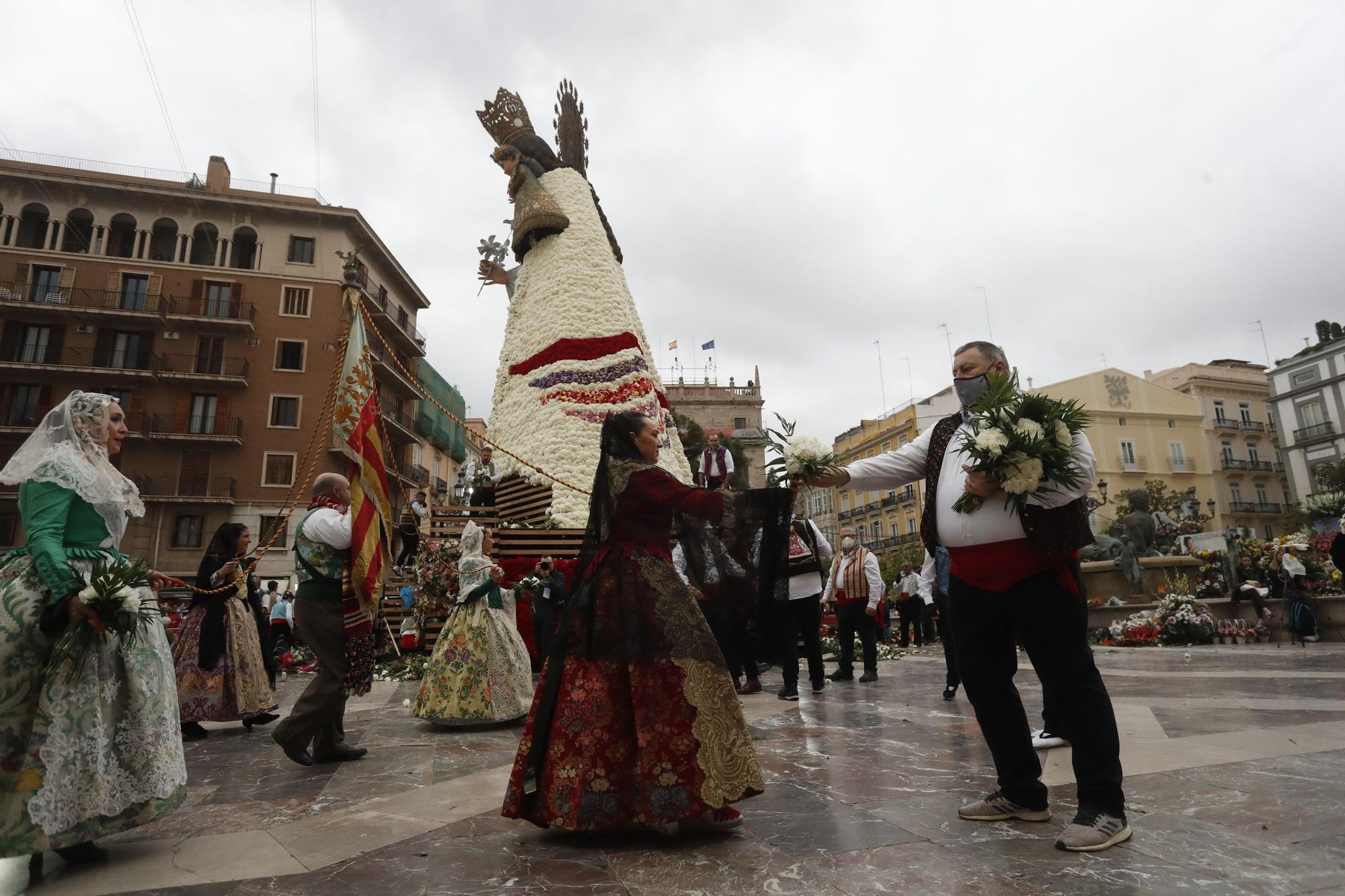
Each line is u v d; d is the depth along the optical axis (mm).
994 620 2941
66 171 34219
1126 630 13336
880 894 2170
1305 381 46344
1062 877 2256
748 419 52312
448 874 2475
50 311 32500
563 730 2842
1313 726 4469
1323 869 2240
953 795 3281
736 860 2502
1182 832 2625
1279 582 14789
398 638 12867
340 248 36000
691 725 2793
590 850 2691
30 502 2857
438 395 44062
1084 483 2723
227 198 34875
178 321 33375
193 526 32281
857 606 8305
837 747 4395
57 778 2674
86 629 2754
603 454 3186
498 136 15078
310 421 34000
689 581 3156
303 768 4473
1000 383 2875
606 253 13945
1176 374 50531
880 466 3316
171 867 2688
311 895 2344
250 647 6156
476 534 6078
